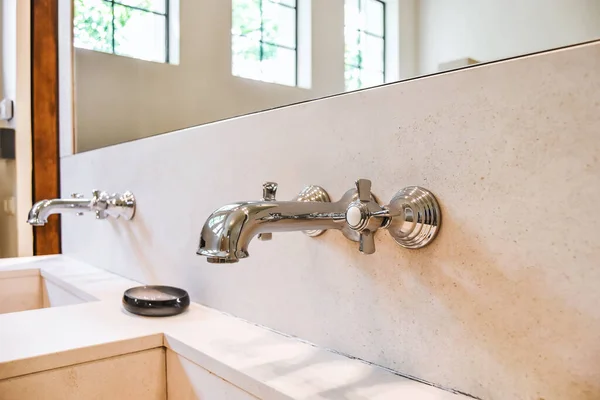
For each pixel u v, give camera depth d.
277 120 0.67
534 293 0.42
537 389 0.41
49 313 0.77
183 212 0.87
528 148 0.42
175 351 0.65
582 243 0.39
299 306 0.64
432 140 0.49
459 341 0.47
